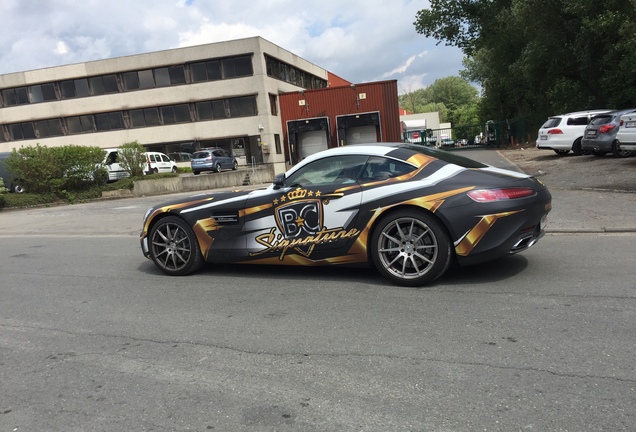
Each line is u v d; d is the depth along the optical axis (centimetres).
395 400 272
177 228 579
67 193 2081
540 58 2398
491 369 300
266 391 293
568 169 1331
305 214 504
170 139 3834
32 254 837
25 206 1958
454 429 241
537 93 3088
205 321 423
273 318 418
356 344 352
